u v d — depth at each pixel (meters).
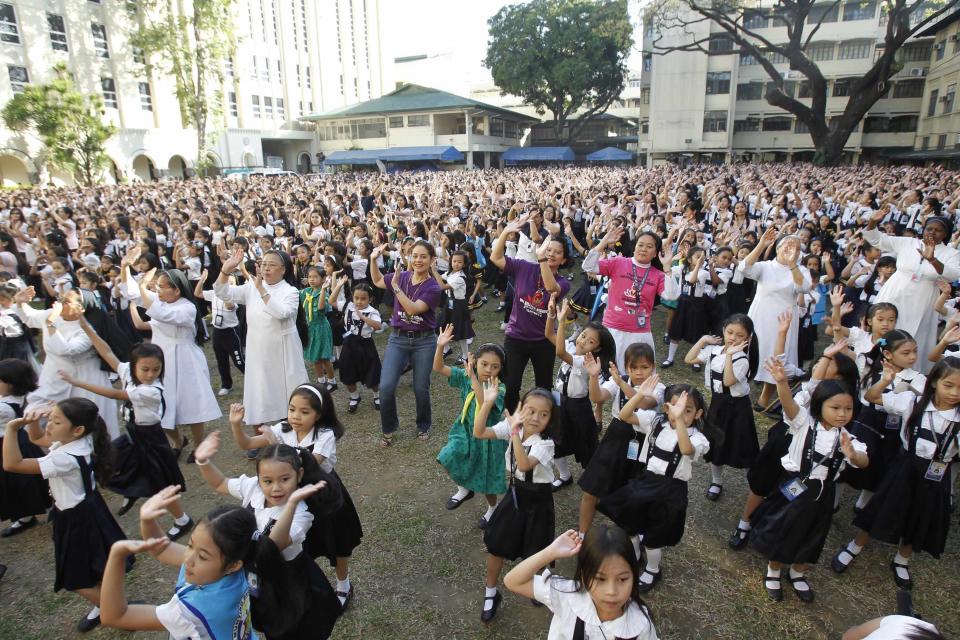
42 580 3.50
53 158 24.53
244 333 6.72
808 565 3.48
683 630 3.00
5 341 5.29
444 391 6.11
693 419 3.10
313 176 31.89
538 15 36.78
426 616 3.14
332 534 2.92
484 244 9.77
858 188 12.98
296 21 42.75
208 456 2.61
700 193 15.75
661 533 3.06
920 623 1.61
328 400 3.08
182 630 1.98
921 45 33.16
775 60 36.06
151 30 29.70
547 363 4.62
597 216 11.30
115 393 3.73
